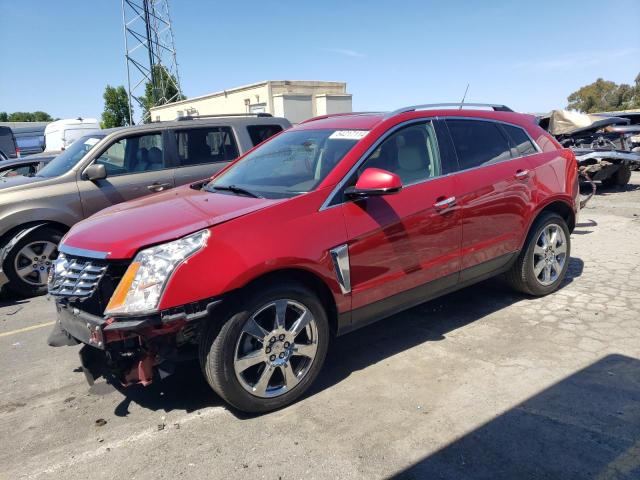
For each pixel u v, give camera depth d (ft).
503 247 14.53
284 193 11.48
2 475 9.12
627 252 20.80
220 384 9.95
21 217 19.65
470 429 9.68
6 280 19.63
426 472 8.61
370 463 8.90
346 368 12.42
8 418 11.05
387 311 12.37
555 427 9.60
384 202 11.82
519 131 15.67
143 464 9.20
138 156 22.15
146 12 116.26
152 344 9.59
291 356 10.75
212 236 9.71
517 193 14.65
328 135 13.26
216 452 9.42
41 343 15.34
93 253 10.02
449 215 12.95
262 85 78.33
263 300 10.08
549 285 16.24
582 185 40.47
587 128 37.17
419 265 12.53
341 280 11.07
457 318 15.07
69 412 11.16
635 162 37.27
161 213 11.18
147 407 11.16
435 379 11.60
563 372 11.55
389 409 10.51
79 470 9.14
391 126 12.63
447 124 13.82
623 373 11.37
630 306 15.12
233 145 24.41
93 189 20.93
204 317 9.45
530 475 8.41
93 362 10.54
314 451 9.29
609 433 9.34
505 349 12.86
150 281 9.27
